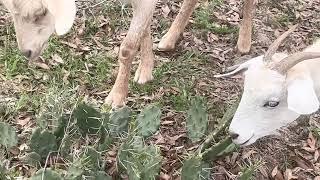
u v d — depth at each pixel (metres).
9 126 1.71
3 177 1.59
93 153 1.62
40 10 1.68
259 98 1.62
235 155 1.82
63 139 1.67
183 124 1.92
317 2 2.60
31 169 1.69
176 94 2.03
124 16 2.35
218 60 2.20
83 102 1.68
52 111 1.75
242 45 2.23
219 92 2.06
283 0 2.56
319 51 1.74
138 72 2.04
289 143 1.90
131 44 1.83
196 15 2.39
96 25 2.29
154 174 1.56
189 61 2.17
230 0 2.52
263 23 2.43
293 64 1.60
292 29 1.65
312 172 1.82
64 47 2.17
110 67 2.11
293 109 1.53
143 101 1.99
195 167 1.57
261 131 1.67
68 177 1.54
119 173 1.68
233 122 1.66
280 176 1.80
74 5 1.65
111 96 1.92
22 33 1.71
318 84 1.67
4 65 2.06
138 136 1.69
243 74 1.81
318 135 1.93
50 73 2.05
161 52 2.19
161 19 2.36
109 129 1.72
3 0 1.69
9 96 1.95
